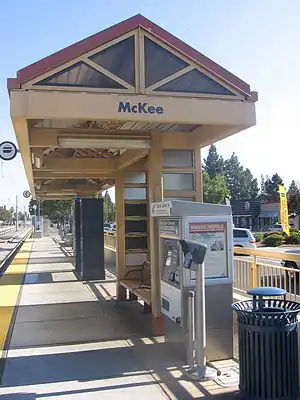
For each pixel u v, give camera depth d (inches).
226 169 4458.7
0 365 235.6
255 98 240.4
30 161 327.0
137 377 214.4
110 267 660.1
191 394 191.5
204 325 211.8
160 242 266.5
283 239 1203.2
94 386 203.9
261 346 178.1
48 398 190.9
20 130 232.5
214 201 2706.7
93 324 323.6
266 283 273.3
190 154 305.9
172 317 247.3
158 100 229.8
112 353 253.8
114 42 227.6
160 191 286.8
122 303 399.5
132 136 283.9
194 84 235.6
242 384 185.5
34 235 1956.2
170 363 233.8
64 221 1780.3
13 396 193.5
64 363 237.8
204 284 222.4
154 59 232.7
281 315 177.2
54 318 344.2
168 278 253.0
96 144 276.1
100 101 221.9
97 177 441.4
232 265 239.1
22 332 303.7
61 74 219.3
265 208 2719.0
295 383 181.3
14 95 211.2
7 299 427.2
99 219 569.3
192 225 233.3
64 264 752.3
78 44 221.6
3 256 1027.3
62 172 419.2
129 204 407.2
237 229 976.3
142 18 232.8
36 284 523.8
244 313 182.1
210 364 227.8
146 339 281.9
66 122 283.1
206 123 233.9
